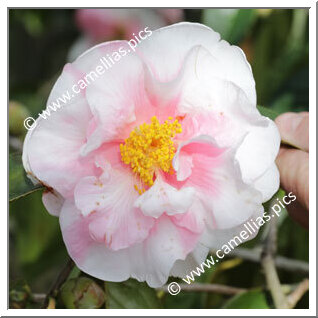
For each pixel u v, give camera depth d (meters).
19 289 0.32
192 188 0.28
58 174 0.27
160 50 0.28
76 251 0.28
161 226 0.29
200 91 0.28
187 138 0.29
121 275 0.28
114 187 0.28
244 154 0.28
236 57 0.28
